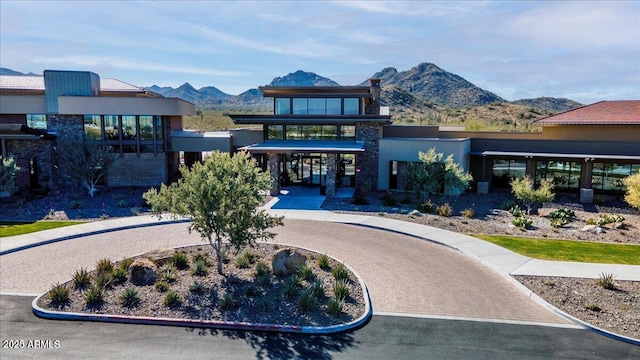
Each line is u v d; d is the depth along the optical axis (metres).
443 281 15.07
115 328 11.55
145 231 22.05
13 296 13.68
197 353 10.33
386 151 33.34
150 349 10.49
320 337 11.15
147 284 14.31
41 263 17.02
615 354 10.30
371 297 13.67
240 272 15.58
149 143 34.88
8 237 20.47
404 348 10.59
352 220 23.95
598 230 21.58
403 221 23.64
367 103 39.56
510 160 33.78
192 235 21.20
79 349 10.45
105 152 31.44
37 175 32.44
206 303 12.95
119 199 30.19
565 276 15.29
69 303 12.87
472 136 36.47
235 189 14.16
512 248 18.70
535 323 11.90
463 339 11.02
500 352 10.38
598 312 12.43
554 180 32.81
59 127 33.56
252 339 11.04
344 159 34.66
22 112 33.12
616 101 36.25
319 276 15.29
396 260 17.36
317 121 33.47
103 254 18.20
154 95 40.72
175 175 38.44
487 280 15.18
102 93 36.62
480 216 25.44
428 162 28.12
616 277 15.22
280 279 14.90
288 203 28.75
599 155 30.66
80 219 24.52
